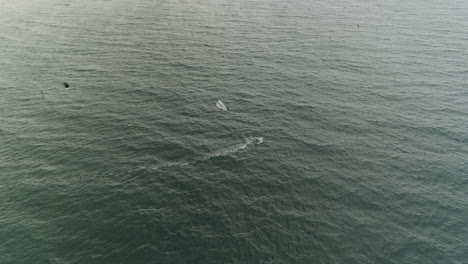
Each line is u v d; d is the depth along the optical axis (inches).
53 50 2532.0
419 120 1750.7
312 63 2404.0
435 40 2891.2
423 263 1022.4
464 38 2942.9
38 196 1204.5
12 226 1083.3
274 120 1717.5
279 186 1291.8
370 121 1733.5
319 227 1123.3
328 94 1985.7
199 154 1451.8
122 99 1866.4
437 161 1457.9
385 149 1526.8
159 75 2161.7
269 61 2425.0
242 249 1031.6
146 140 1528.1
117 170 1342.3
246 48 2657.5
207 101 1873.8
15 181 1267.2
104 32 2957.7
